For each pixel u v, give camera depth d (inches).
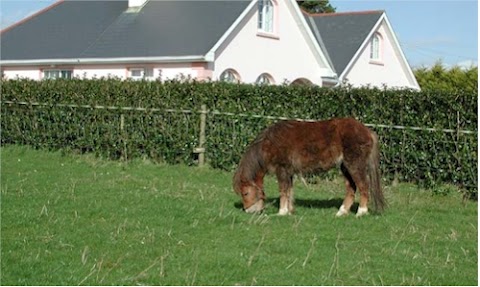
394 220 400.5
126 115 674.2
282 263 304.5
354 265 303.6
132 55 999.0
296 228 369.1
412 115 548.1
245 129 612.1
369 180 409.1
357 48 1181.7
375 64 1239.5
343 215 408.5
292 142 405.7
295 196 487.8
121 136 674.2
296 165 407.2
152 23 1072.2
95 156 687.7
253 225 375.6
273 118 600.4
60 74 1095.6
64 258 308.5
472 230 386.3
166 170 607.8
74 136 706.8
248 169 407.5
